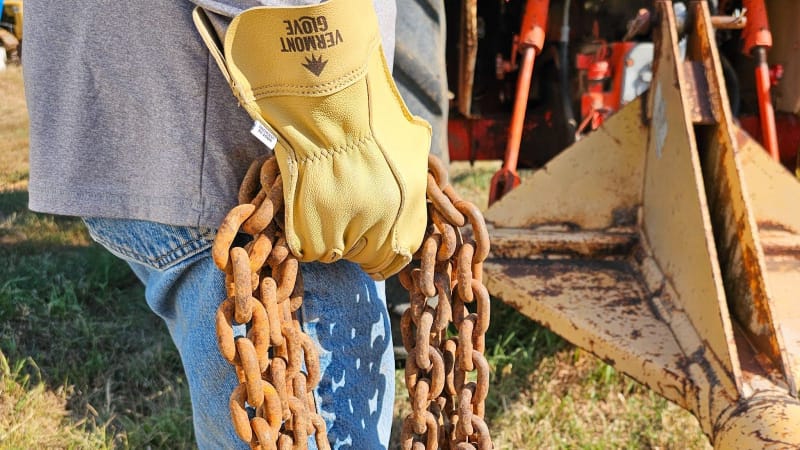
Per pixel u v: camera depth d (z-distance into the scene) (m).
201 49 1.18
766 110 2.79
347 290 1.34
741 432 1.63
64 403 2.44
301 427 1.21
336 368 1.35
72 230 3.72
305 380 1.25
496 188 2.80
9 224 3.70
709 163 2.27
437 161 1.29
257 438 1.16
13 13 6.59
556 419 2.45
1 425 2.29
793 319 2.12
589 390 2.56
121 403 2.47
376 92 1.13
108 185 1.23
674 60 2.28
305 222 1.13
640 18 2.45
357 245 1.21
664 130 2.34
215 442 1.36
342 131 1.11
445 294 1.29
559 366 2.69
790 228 2.51
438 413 1.36
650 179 2.47
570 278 2.43
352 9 1.06
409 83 2.25
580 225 2.59
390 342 1.45
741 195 2.05
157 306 1.37
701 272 1.99
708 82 2.27
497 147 3.24
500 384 2.58
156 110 1.20
